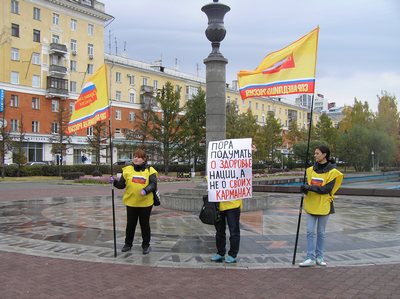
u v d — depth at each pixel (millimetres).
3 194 21922
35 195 21234
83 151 47844
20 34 48125
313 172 6520
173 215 12086
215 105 13484
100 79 8117
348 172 55656
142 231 7328
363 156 57094
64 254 7344
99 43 57625
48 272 6234
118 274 6105
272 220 11273
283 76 7578
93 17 56562
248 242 8383
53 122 51625
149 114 42375
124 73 60062
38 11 50188
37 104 50156
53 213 13164
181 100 68875
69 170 45469
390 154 57688
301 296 5117
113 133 52781
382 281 5727
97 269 6383
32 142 49656
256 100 87250
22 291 5359
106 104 7977
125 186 7324
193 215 12078
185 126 41906
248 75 8016
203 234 9180
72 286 5555
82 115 8469
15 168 42156
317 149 6422
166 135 40969
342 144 58312
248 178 6754
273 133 62969
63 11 52906
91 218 11914
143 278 5898
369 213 13250
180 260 6879
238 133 51562
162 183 34406
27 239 8758
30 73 49188
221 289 5402
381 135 57000
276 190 22234
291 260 6906
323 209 6430
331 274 6082
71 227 10297
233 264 6617
